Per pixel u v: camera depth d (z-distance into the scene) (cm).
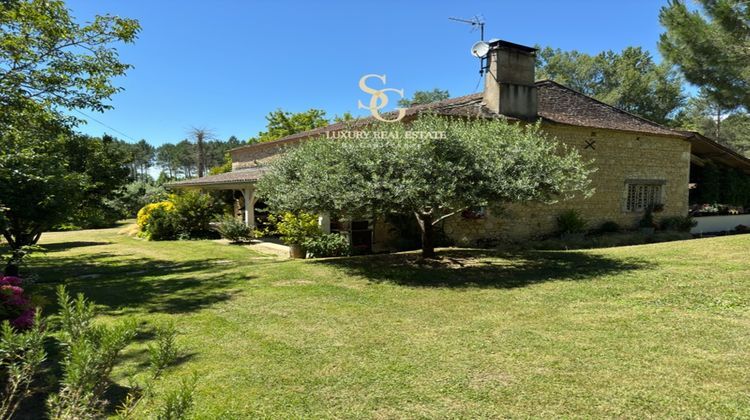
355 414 290
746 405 286
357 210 739
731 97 1448
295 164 838
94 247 1488
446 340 426
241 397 315
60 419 165
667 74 3100
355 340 434
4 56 825
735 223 1683
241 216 1816
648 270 739
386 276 764
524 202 762
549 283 671
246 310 562
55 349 403
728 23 1329
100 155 1614
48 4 842
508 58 1149
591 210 1323
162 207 1812
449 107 1170
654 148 1455
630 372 341
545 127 1200
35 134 946
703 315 481
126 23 934
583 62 3759
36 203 786
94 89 934
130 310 580
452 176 700
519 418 279
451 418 282
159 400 306
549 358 373
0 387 297
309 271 833
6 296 359
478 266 835
